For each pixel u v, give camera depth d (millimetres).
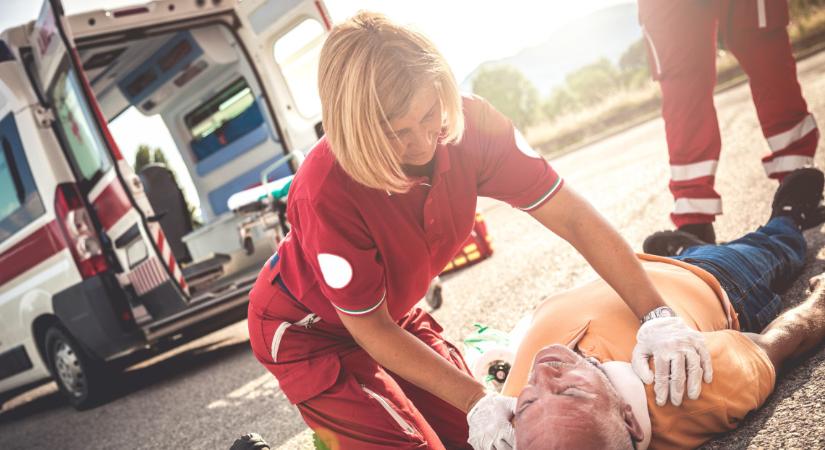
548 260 4672
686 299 1791
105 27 5555
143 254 5043
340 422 1812
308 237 1603
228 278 6176
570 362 1500
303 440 3004
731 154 6078
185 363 6422
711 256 2164
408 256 1663
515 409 1485
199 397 4648
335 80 1310
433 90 1308
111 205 5070
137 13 5707
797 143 3309
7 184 5672
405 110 1297
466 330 3754
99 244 5223
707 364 1474
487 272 5113
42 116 5285
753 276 2154
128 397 5566
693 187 3207
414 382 1681
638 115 17891
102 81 7199
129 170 4898
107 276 5191
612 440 1366
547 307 1899
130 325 5172
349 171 1384
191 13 6023
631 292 1678
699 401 1498
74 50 4770
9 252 5816
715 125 3146
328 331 1910
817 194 2820
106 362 5535
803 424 1548
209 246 7285
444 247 1748
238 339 6820
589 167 9859
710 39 3109
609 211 5578
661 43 3119
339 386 1822
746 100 10164
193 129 7797
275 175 6777
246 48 6375
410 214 1618
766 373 1622
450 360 2111
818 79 8695
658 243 2918
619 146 11586
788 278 2406
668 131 3238
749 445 1557
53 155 5266
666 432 1507
